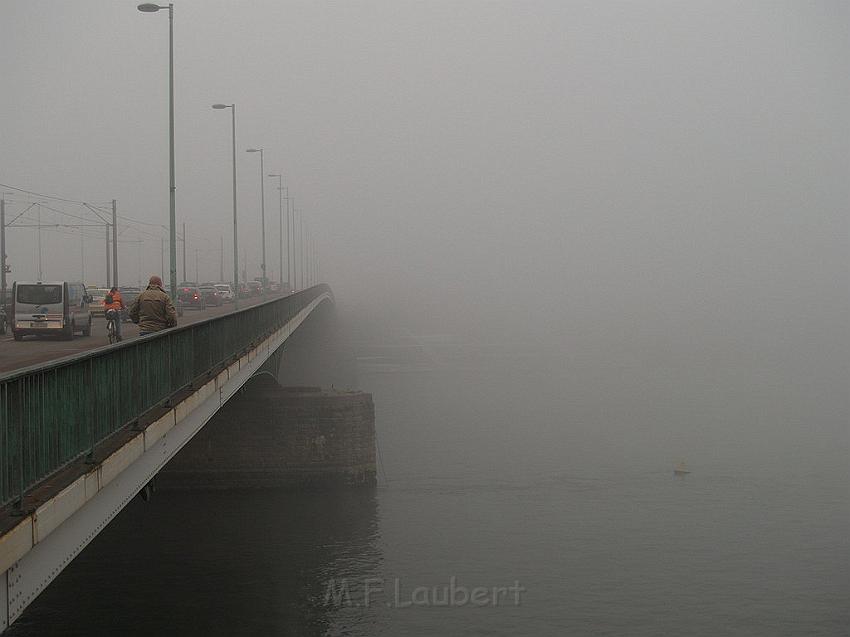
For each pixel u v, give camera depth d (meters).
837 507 51.03
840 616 35.12
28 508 10.65
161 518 48.09
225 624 33.56
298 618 34.09
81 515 12.81
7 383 10.44
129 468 15.25
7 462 10.47
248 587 37.28
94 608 34.69
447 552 42.53
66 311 42.19
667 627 33.97
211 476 53.75
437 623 33.94
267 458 53.91
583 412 88.50
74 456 12.80
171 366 19.06
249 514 48.69
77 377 12.95
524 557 42.03
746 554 42.75
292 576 38.72
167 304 23.17
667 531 46.25
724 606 36.19
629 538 45.03
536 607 35.94
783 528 47.09
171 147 39.00
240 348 29.45
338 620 34.31
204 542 43.56
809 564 41.31
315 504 50.84
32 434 11.26
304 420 54.03
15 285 42.16
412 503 51.38
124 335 44.16
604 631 33.50
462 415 86.12
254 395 54.22
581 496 53.75
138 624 33.19
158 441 17.16
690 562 41.31
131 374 15.80
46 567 11.44
